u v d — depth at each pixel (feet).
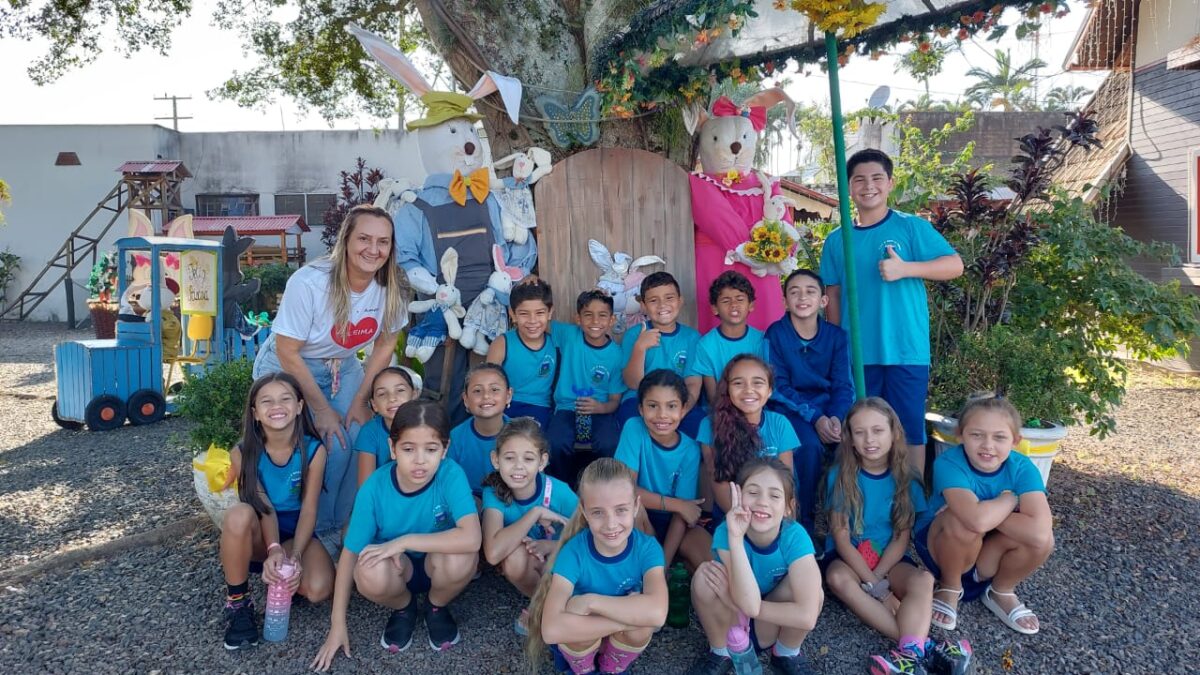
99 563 12.89
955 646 9.51
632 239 16.11
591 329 13.46
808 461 12.26
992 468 10.53
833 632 10.48
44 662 9.88
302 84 33.12
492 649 10.17
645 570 9.23
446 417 10.27
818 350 12.99
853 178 13.24
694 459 11.45
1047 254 16.97
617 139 17.28
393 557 9.91
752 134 16.39
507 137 17.26
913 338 12.99
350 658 9.96
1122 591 11.63
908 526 10.80
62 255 58.90
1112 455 19.10
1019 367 14.12
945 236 16.89
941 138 22.43
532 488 10.68
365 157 67.00
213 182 66.13
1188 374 29.96
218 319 25.95
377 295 12.23
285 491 11.01
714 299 13.20
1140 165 30.45
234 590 10.37
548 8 16.72
